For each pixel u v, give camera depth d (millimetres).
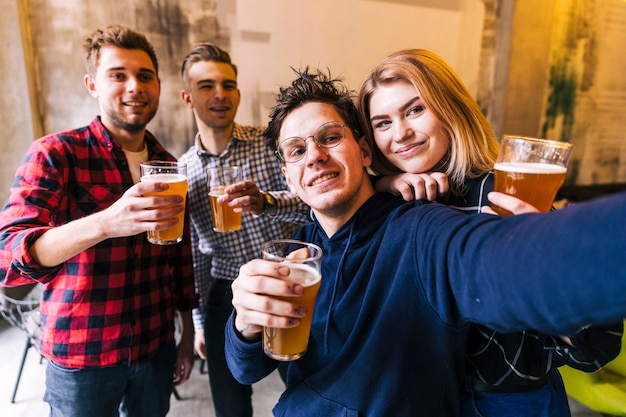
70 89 2639
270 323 648
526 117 3645
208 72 1785
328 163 868
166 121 2785
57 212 1281
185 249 1666
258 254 1834
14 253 1033
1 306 2078
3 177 2646
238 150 1910
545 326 424
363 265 814
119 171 1413
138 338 1382
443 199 951
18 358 2678
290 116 915
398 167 1011
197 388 2477
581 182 4039
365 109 1017
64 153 1299
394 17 3160
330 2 2969
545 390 931
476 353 852
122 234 991
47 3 2486
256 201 1465
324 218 929
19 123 2586
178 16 2664
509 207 687
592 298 360
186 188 1151
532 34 3459
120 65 1379
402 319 719
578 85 3752
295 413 847
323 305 864
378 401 731
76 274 1276
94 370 1315
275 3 2838
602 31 3678
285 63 2955
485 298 506
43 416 2168
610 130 4004
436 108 912
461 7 3311
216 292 1835
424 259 673
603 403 1850
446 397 742
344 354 781
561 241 388
